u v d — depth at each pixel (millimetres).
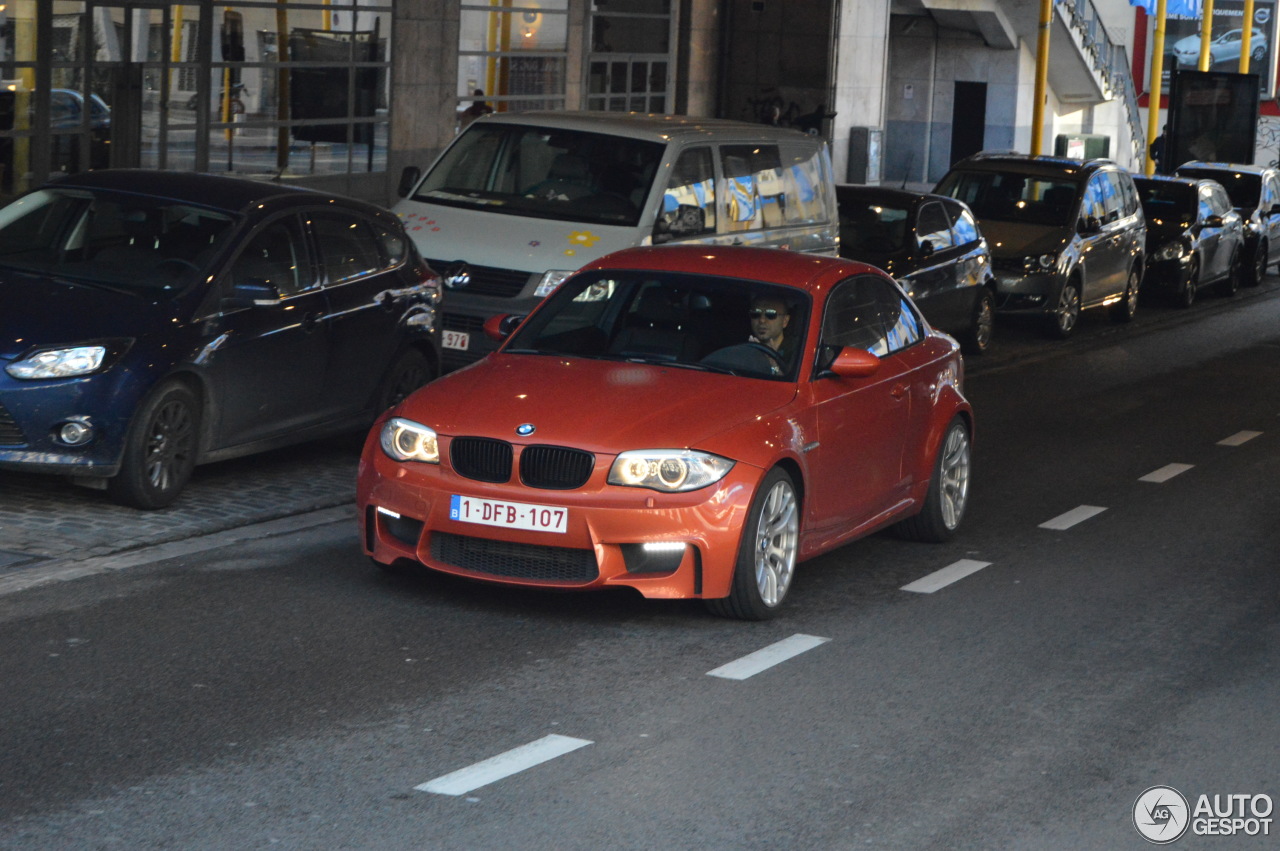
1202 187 29125
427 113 26297
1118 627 8859
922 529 10609
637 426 8266
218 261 10469
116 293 10102
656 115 16031
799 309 9438
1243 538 11336
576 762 6410
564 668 7621
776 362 9141
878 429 9680
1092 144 52531
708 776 6336
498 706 7043
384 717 6820
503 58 28062
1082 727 7148
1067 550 10734
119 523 9766
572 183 14742
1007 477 13234
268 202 11109
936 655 8156
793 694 7414
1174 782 6539
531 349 9422
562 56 29531
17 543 9203
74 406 9523
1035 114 34500
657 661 7805
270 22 22906
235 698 6965
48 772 6039
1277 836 6039
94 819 5633
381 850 5492
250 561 9211
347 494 11055
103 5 20078
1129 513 12016
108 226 10641
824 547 9281
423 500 8281
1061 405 17312
